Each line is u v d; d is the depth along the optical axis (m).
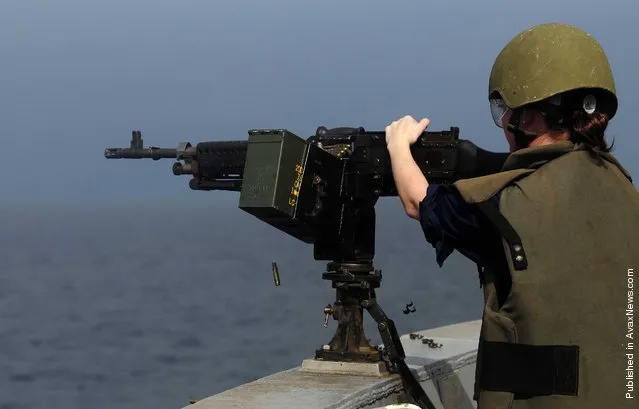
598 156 2.93
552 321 2.77
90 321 61.09
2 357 49.34
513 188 2.90
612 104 2.99
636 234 2.83
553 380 2.75
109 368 45.03
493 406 2.81
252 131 3.83
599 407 2.73
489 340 2.84
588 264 2.79
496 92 3.06
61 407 36.91
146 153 4.84
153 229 187.38
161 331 54.84
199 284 79.06
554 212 2.83
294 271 86.44
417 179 3.41
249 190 3.80
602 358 2.75
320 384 3.96
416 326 43.94
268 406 3.60
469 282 65.44
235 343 48.59
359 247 4.18
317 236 4.12
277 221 3.93
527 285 2.79
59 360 48.00
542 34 2.98
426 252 105.38
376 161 4.02
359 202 4.11
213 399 3.71
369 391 3.91
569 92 2.95
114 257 110.50
